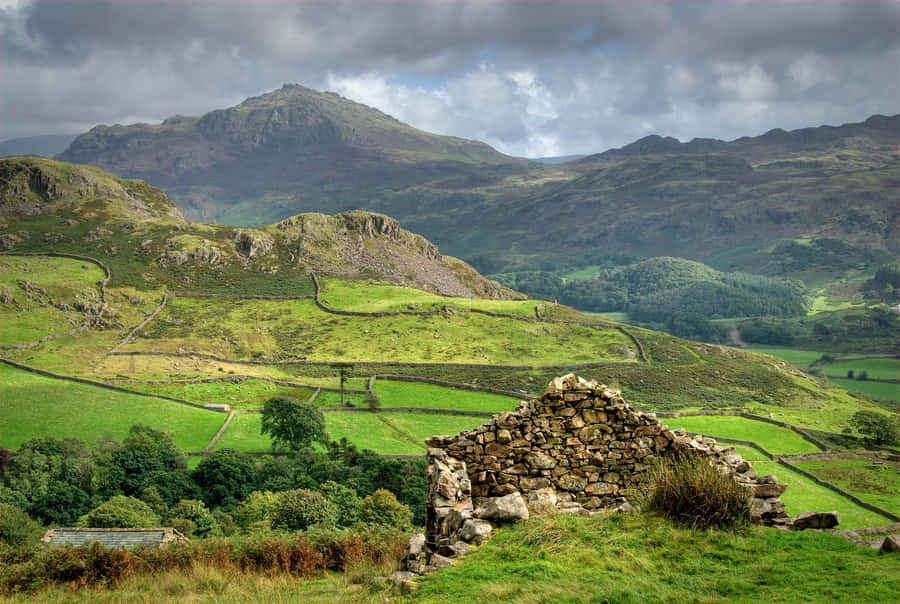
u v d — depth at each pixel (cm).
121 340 19938
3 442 10812
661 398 16875
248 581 1753
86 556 2038
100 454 8769
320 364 18712
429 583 1169
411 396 15250
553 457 1516
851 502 9894
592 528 1302
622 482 1505
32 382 14450
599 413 1537
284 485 8394
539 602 1032
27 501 7338
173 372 16775
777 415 15738
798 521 1320
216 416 12888
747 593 1023
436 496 1427
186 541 2244
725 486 1319
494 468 1513
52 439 9444
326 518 5075
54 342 18712
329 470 8825
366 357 19312
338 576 1802
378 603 1193
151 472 8419
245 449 11012
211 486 8481
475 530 1305
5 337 18225
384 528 2242
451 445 1529
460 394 15638
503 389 16388
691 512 1303
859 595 968
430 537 1424
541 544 1233
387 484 7988
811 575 1056
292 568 1886
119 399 13638
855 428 14862
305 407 11144
